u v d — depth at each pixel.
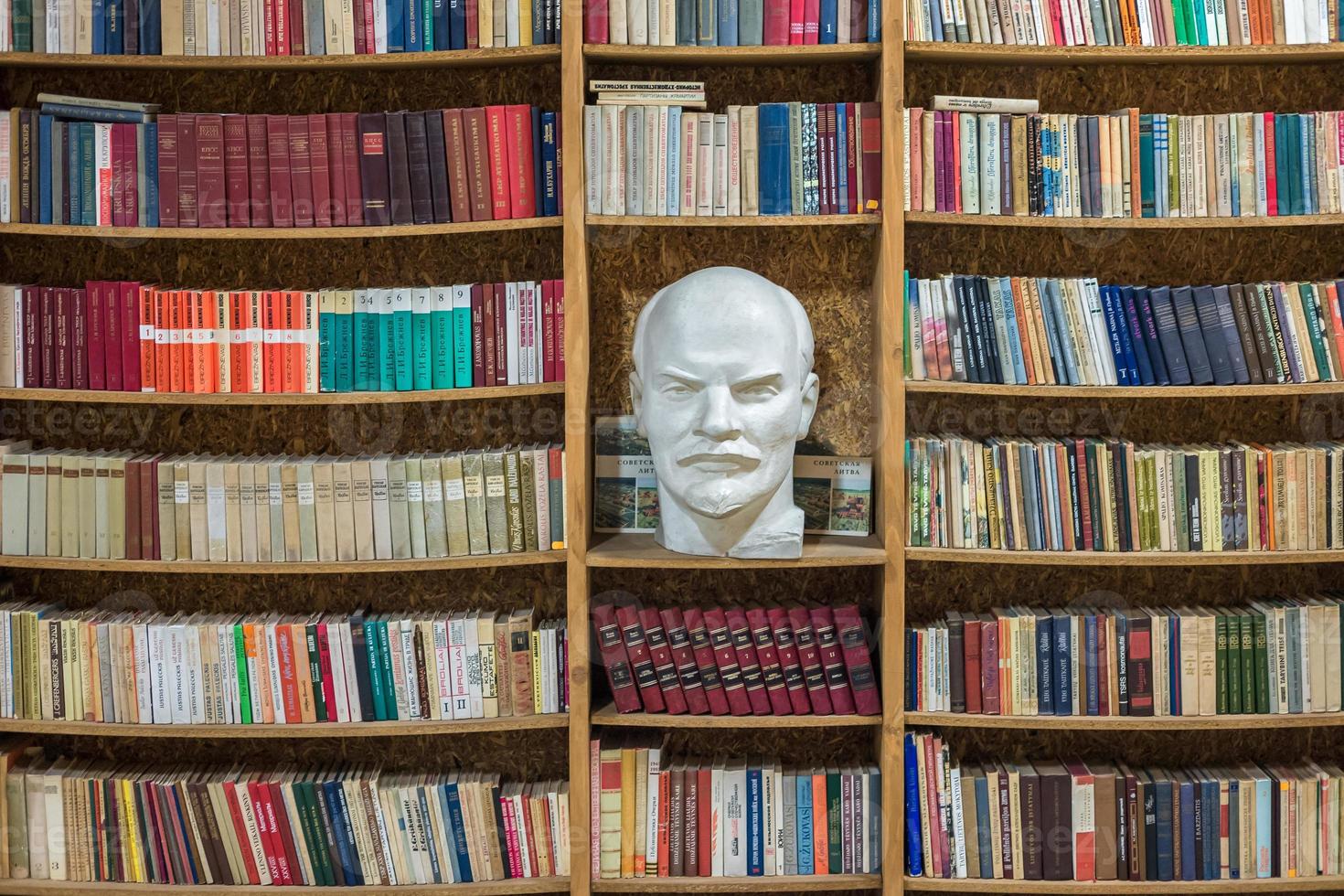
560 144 2.32
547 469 2.36
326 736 2.48
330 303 2.34
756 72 2.55
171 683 2.37
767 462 2.23
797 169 2.32
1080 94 2.54
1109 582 2.61
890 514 2.32
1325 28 2.32
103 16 2.32
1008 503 2.35
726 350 2.18
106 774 2.43
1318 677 2.35
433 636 2.39
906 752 2.36
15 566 2.38
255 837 2.40
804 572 2.63
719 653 2.37
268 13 2.32
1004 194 2.31
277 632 2.37
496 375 2.36
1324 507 2.33
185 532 2.36
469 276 2.59
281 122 2.31
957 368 2.33
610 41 2.33
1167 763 2.61
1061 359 2.33
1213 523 2.33
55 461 2.35
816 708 2.37
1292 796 2.36
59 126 2.30
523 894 2.46
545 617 2.64
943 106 2.32
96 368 2.33
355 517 2.36
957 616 2.44
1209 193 2.31
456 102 2.56
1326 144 2.29
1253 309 2.32
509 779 2.64
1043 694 2.36
